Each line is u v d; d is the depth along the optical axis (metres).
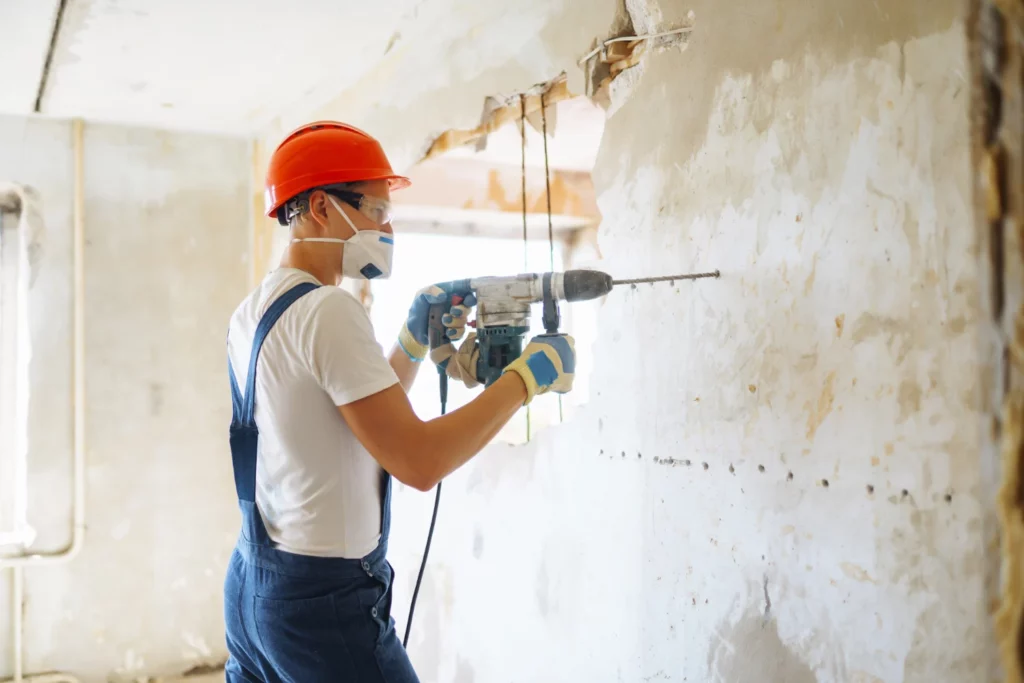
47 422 3.22
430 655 2.47
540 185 3.58
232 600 1.36
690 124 1.48
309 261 1.41
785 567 1.29
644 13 1.60
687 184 1.49
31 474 3.19
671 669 1.54
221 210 3.57
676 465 1.53
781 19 1.29
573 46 1.77
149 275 3.42
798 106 1.26
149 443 3.40
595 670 1.77
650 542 1.60
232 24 2.39
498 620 2.14
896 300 1.11
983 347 0.46
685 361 1.50
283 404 1.26
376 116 2.71
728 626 1.41
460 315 1.54
